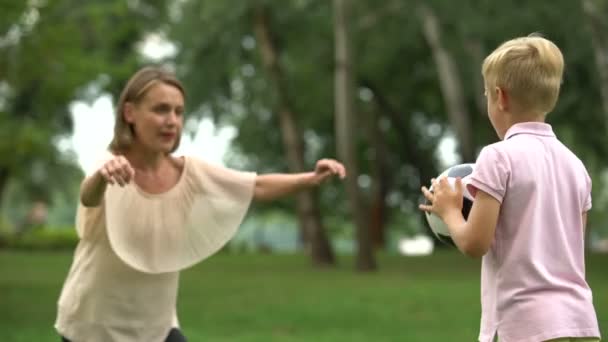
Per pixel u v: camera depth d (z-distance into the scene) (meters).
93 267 4.83
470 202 4.02
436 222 4.18
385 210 39.38
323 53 27.16
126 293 4.86
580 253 3.84
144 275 4.87
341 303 14.23
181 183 4.97
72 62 16.30
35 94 17.53
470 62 26.03
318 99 30.39
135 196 4.82
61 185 43.22
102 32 18.03
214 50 24.72
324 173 5.09
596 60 23.89
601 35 22.12
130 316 4.88
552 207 3.79
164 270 4.88
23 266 23.33
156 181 4.96
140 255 4.84
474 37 22.45
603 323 10.35
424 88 35.06
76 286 4.88
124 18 19.41
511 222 3.78
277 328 11.41
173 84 4.95
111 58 25.88
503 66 3.87
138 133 4.92
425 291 16.20
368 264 22.86
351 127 23.16
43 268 22.59
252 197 5.10
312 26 25.42
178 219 4.93
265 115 32.72
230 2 23.17
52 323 11.63
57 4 15.59
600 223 56.78
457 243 3.85
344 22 23.09
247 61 26.55
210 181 5.02
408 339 10.31
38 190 42.91
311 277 20.31
